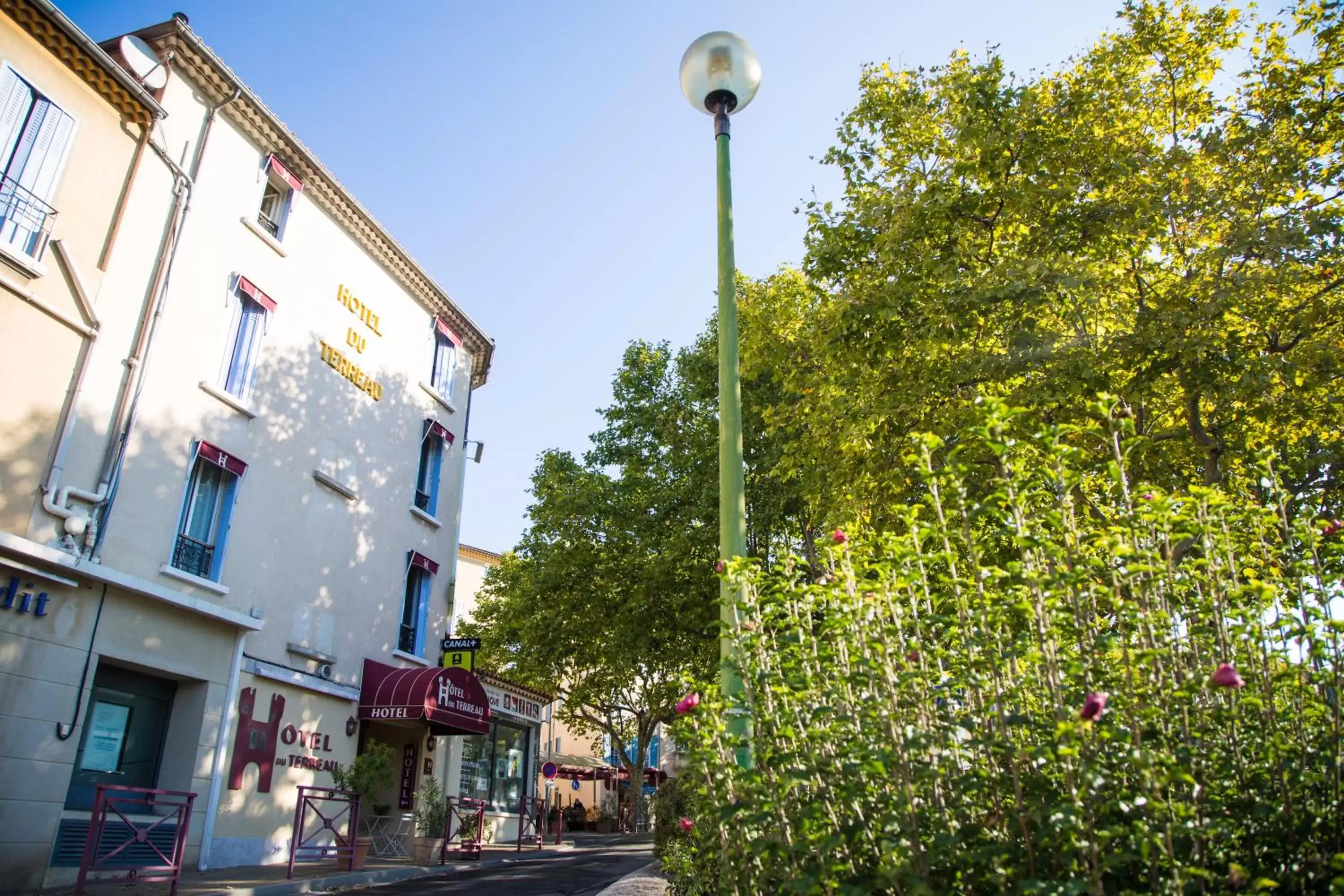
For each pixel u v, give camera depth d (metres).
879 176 13.52
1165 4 12.11
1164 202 11.45
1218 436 11.65
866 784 3.47
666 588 22.33
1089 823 2.84
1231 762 3.50
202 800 13.03
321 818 14.75
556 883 13.76
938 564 4.67
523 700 27.66
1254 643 3.75
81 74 12.16
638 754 38.56
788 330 16.80
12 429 10.77
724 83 7.89
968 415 10.41
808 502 17.33
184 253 13.84
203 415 13.98
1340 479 11.02
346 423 18.03
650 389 26.08
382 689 17.52
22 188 11.20
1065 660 3.61
